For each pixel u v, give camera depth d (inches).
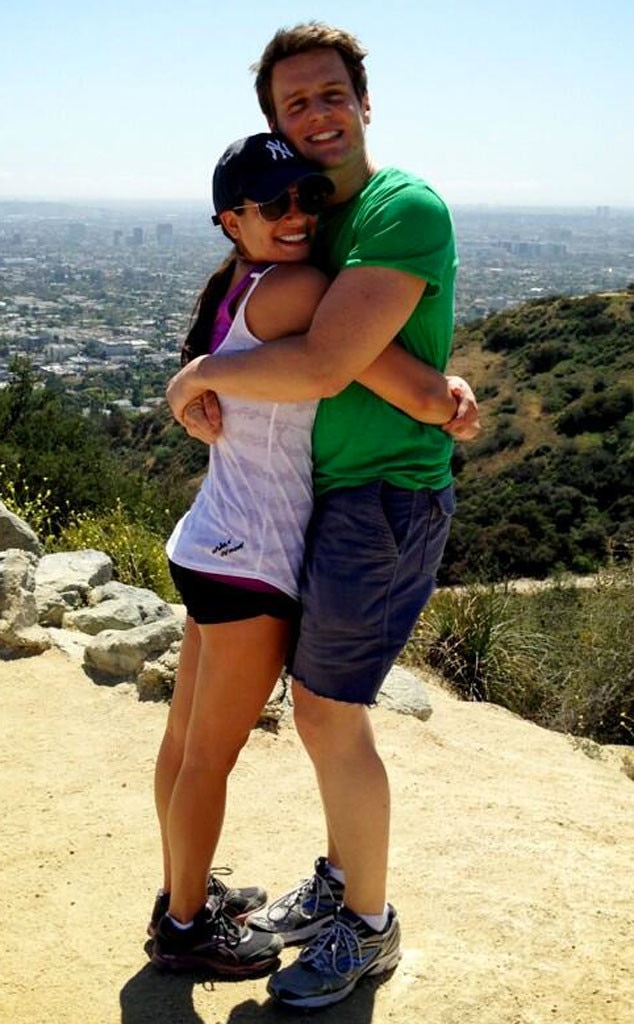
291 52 84.8
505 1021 88.2
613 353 1212.5
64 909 104.9
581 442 1000.2
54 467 370.9
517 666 222.4
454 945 97.9
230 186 82.0
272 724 146.1
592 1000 91.1
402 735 155.6
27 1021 88.1
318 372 80.3
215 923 93.7
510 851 116.8
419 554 86.3
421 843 118.4
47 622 180.2
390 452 84.1
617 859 118.3
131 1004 90.3
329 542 85.1
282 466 85.9
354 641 85.2
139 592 195.2
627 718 212.1
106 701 153.1
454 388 88.1
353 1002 89.9
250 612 86.4
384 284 79.4
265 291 83.0
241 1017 88.5
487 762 152.0
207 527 87.7
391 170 83.7
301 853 116.8
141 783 131.6
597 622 237.9
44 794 128.1
